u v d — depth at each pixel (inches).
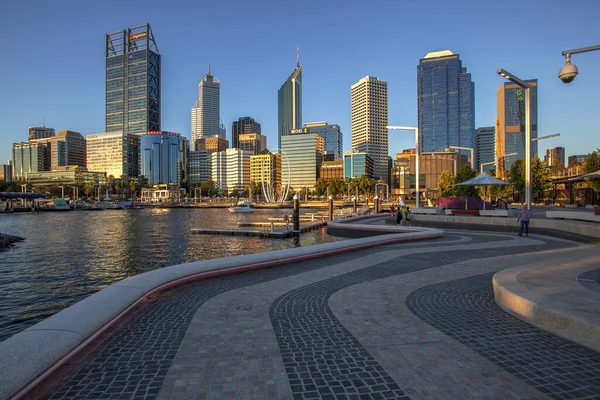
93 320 229.1
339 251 578.6
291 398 151.9
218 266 416.2
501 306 277.3
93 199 7234.3
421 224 1184.8
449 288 342.0
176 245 1277.1
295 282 378.0
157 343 214.8
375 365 181.8
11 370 162.1
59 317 227.5
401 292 330.0
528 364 180.5
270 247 1223.5
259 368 179.8
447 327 235.8
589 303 232.8
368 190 6274.6
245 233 1558.8
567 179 1940.2
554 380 164.6
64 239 1471.5
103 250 1162.0
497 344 205.9
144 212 4315.9
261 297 319.3
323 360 188.4
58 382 169.2
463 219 1131.9
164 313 274.5
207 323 249.9
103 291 294.2
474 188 1999.3
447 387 159.2
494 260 490.3
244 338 220.8
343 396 153.0
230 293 334.3
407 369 176.9
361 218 1584.6
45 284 697.6
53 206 4468.5
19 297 602.2
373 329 234.1
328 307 286.0
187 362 187.9
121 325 247.4
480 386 159.8
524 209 808.9
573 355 189.9
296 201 1542.8
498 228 973.8
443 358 188.9
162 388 161.5
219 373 175.0
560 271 323.9
